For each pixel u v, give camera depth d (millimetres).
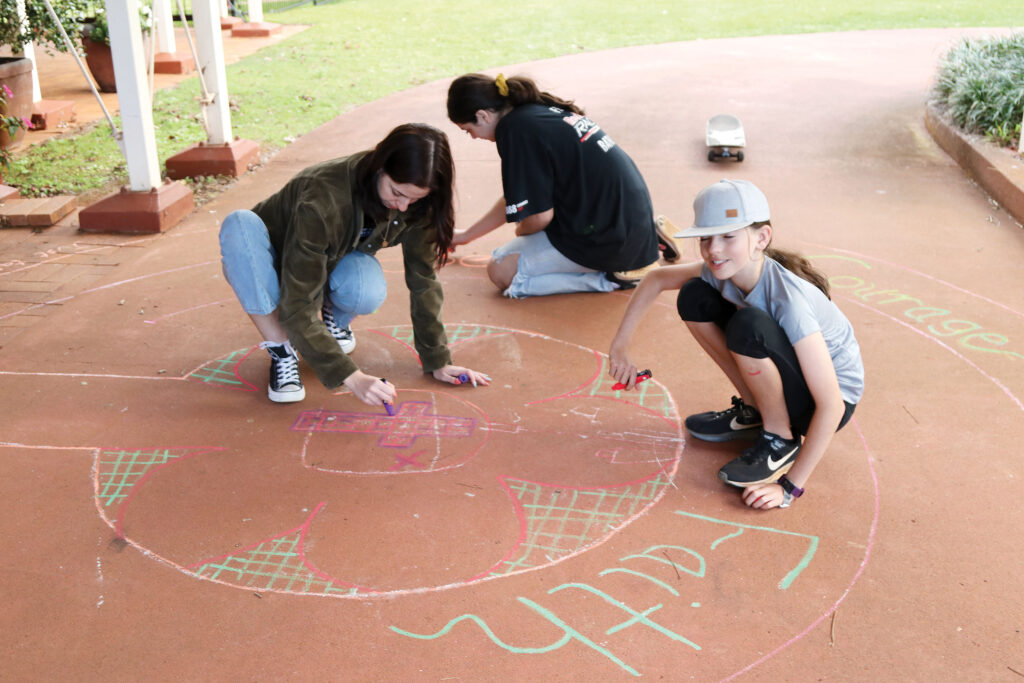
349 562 2295
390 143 2521
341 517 2467
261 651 2020
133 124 4676
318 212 2621
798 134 6316
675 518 2449
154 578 2248
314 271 2662
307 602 2166
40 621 2109
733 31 10555
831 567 2254
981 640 2021
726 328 2549
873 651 1996
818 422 2361
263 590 2207
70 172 5754
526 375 3232
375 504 2521
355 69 8992
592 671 1953
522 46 10000
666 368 3268
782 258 2471
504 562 2291
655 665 1968
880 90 7379
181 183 5082
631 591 2188
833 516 2443
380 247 2979
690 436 2842
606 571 2256
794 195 5191
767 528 2404
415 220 2807
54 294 3961
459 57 9516
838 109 6863
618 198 3611
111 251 4496
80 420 2943
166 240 4645
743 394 2758
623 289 3969
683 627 2074
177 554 2330
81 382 3188
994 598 2143
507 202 3578
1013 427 2838
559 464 2699
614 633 2061
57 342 3490
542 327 3611
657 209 4996
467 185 5465
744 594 2172
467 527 2424
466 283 4059
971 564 2256
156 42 9109
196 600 2176
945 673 1935
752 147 6074
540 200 3562
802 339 2316
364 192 2629
